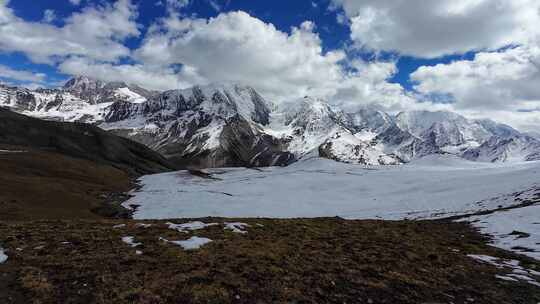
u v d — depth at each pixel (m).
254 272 18.42
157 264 18.91
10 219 41.28
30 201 55.69
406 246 27.41
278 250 23.09
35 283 15.56
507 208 45.16
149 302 14.51
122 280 16.44
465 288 18.59
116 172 128.88
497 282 19.72
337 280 18.36
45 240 22.89
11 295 14.64
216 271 18.20
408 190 88.00
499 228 34.53
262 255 21.48
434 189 81.25
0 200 49.50
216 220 34.31
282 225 34.19
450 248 27.88
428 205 62.38
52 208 54.59
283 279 17.81
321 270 19.62
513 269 22.31
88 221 31.92
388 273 19.88
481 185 71.00
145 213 67.00
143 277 16.91
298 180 130.88
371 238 30.20
